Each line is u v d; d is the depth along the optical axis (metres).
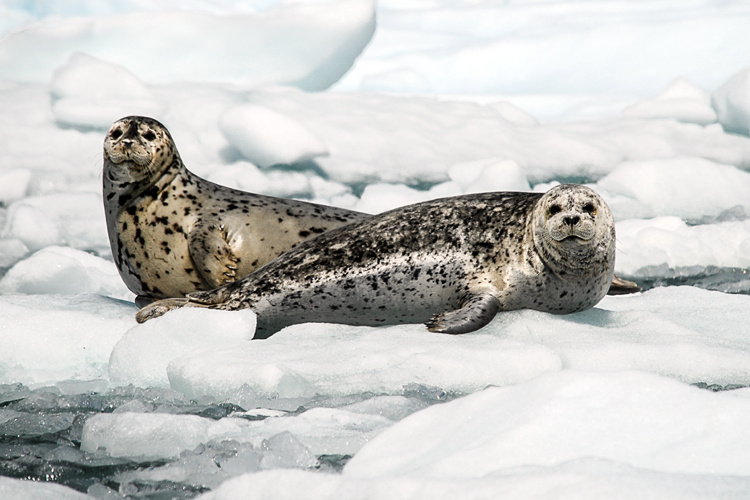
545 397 8.68
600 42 57.09
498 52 58.88
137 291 20.20
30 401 13.36
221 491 8.11
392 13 70.44
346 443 10.73
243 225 19.61
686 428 8.08
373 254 17.19
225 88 39.12
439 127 37.19
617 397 8.58
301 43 48.91
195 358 14.31
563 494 6.85
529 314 16.27
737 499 6.71
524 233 16.69
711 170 33.56
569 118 49.16
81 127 34.56
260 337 17.81
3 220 28.39
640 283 24.14
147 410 12.53
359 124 36.41
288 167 33.78
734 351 14.43
